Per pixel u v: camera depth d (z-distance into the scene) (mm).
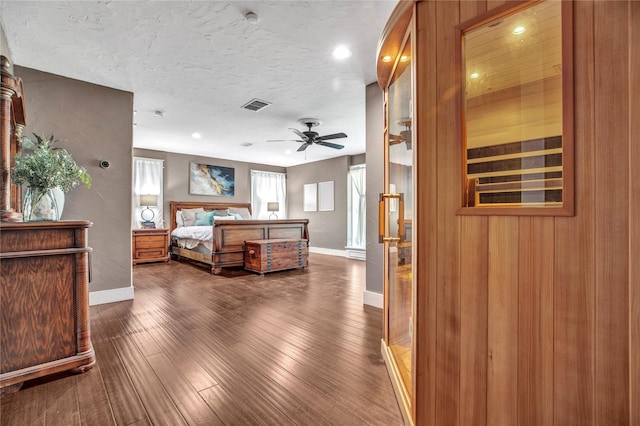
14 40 2395
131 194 3420
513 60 990
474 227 1062
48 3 1969
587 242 847
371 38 2416
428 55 1187
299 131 4801
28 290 1710
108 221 3268
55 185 2334
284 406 1510
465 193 1088
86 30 2279
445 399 1136
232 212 7559
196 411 1468
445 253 1136
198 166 7227
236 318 2787
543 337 920
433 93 1169
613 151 808
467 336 1077
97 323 2641
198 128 4953
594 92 832
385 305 2031
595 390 838
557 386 896
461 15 1091
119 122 3359
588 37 839
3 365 1625
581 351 858
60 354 1784
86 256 1918
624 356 800
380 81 2039
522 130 977
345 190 7359
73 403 1529
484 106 1054
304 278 4594
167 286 4031
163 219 6664
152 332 2445
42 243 1751
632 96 781
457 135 1100
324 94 3564
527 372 950
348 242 7328
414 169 1229
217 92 3488
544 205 934
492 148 1036
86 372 1827
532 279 939
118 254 3320
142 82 3203
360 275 4836
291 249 5180
